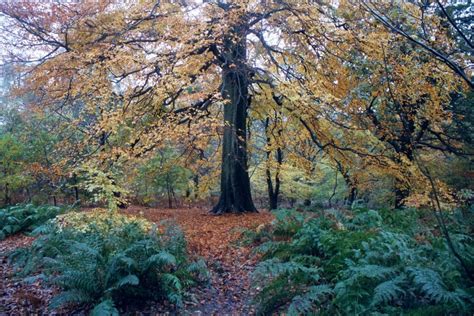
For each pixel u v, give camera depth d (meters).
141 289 6.00
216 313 5.90
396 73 10.73
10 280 7.07
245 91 14.66
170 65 10.10
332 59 12.50
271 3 11.73
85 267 5.74
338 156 13.90
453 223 8.10
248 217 13.88
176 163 17.14
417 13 9.18
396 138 12.91
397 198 14.50
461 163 14.64
